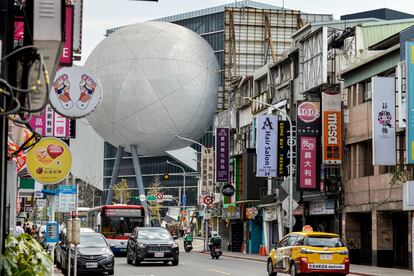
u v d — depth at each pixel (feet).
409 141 101.86
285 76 185.47
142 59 383.04
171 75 382.63
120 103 387.55
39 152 61.62
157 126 394.32
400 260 124.77
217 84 399.03
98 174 423.23
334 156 135.44
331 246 82.79
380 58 124.88
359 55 142.92
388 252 126.00
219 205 234.17
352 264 134.21
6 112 19.01
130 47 385.50
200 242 296.71
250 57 278.67
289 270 85.46
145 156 491.31
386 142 112.37
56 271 102.22
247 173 196.13
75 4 39.42
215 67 399.85
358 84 133.49
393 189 120.26
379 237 125.80
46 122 74.28
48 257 32.71
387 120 112.37
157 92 383.86
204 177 247.70
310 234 83.82
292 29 279.28
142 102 385.09
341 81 140.97
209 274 99.14
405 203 108.47
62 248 101.09
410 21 147.95
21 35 26.37
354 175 135.13
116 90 386.11
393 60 120.78
